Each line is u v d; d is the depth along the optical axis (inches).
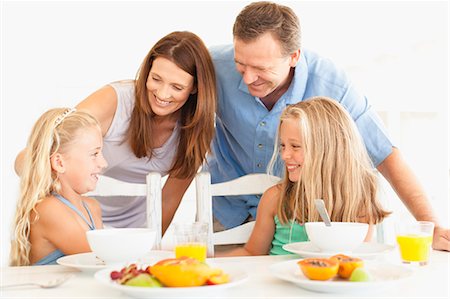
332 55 162.9
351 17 160.1
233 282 36.5
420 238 47.9
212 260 50.5
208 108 72.1
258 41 63.7
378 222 66.0
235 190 66.7
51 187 59.6
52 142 58.9
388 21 155.9
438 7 146.6
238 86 73.0
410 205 66.9
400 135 151.8
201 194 63.4
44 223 56.1
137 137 73.5
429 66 148.3
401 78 153.8
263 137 73.0
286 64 67.1
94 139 61.2
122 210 81.5
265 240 66.7
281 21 64.9
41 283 41.3
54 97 146.6
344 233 47.8
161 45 68.9
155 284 35.9
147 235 43.7
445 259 50.8
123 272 37.8
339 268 39.6
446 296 36.8
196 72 70.2
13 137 140.5
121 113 73.6
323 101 65.9
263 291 38.1
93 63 149.9
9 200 135.8
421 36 150.0
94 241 43.1
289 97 71.8
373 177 66.2
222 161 80.7
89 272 44.6
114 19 150.6
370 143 70.7
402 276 40.0
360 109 72.2
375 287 37.4
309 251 51.4
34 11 143.3
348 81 73.7
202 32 158.6
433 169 144.9
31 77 143.4
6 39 140.4
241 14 65.7
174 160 76.6
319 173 63.4
